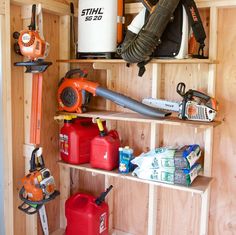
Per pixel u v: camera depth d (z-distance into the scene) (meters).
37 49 1.90
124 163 2.10
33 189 1.95
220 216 2.09
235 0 1.82
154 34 1.79
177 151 1.93
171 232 2.27
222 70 1.99
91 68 2.43
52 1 2.14
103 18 2.03
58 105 2.37
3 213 1.99
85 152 2.27
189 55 1.88
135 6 2.11
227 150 2.03
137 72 2.26
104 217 2.33
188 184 1.88
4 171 1.96
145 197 2.34
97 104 2.43
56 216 2.51
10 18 1.98
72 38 2.37
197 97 1.92
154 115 1.93
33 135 2.08
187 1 1.78
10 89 1.94
